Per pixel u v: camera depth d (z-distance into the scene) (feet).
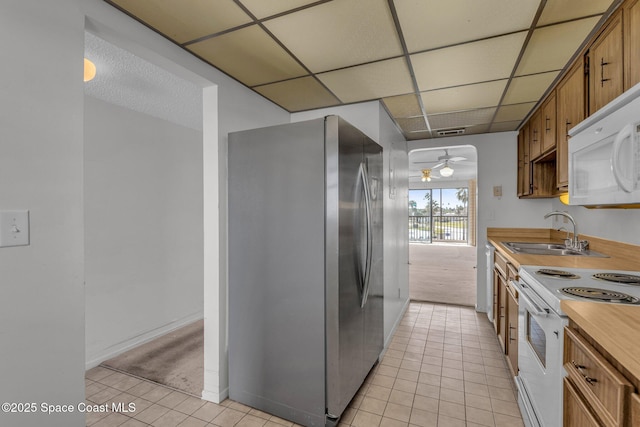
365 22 5.13
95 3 4.52
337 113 9.25
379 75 7.16
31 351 3.85
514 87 7.87
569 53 6.14
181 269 10.93
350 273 6.24
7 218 3.61
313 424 5.92
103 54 6.10
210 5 4.69
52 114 4.03
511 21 5.08
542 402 4.66
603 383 2.95
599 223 7.86
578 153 5.53
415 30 5.35
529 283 5.35
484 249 12.38
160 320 10.16
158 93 8.08
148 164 9.82
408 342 9.61
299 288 6.04
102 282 8.53
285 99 8.64
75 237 4.27
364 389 7.11
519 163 11.68
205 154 6.85
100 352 8.44
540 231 11.69
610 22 4.97
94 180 8.38
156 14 4.92
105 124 8.64
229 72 6.95
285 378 6.17
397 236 11.09
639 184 3.76
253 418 6.20
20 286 3.75
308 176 5.96
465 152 19.98
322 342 5.85
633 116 3.86
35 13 3.86
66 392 4.18
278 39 5.65
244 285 6.60
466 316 11.92
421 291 15.47
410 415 6.20
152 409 6.46
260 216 6.43
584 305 3.70
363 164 6.90
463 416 6.16
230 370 6.79
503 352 8.64
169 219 10.50
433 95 8.40
